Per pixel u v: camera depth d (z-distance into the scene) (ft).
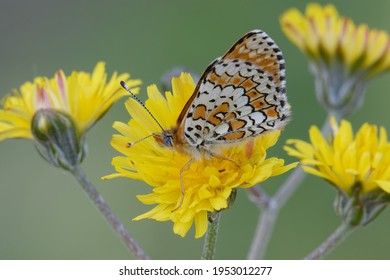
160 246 1.03
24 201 1.10
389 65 0.87
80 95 0.79
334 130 0.78
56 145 0.78
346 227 0.77
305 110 1.07
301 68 1.09
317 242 1.04
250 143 0.74
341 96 0.87
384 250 1.02
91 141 1.10
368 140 0.77
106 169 1.09
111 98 0.79
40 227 1.08
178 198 0.73
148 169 0.73
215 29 1.17
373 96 1.10
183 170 0.73
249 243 1.03
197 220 0.72
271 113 0.73
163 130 0.73
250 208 1.04
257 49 0.71
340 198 0.77
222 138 0.73
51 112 0.78
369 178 0.76
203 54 1.17
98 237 1.07
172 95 0.75
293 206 1.05
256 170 0.72
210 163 0.74
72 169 0.79
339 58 0.87
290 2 1.17
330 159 0.77
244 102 0.72
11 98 0.80
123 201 1.07
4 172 1.12
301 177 0.85
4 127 0.79
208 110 0.72
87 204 1.09
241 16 1.17
